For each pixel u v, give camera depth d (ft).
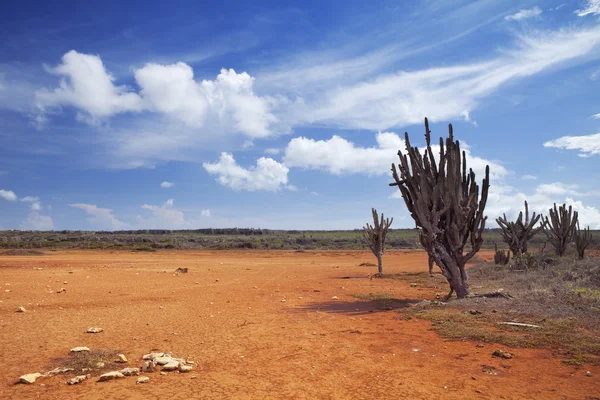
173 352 24.26
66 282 58.39
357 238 286.66
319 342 26.73
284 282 65.62
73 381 18.74
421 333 28.73
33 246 186.91
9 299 42.37
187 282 63.10
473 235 43.29
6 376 19.65
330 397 17.25
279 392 17.81
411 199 46.62
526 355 22.71
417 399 16.92
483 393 17.44
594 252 105.19
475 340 26.18
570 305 33.30
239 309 39.68
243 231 339.16
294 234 354.13
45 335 27.50
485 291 47.03
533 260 68.80
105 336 27.81
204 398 17.08
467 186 45.47
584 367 20.31
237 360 22.71
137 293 49.44
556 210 86.12
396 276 74.23
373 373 20.40
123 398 17.04
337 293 52.13
